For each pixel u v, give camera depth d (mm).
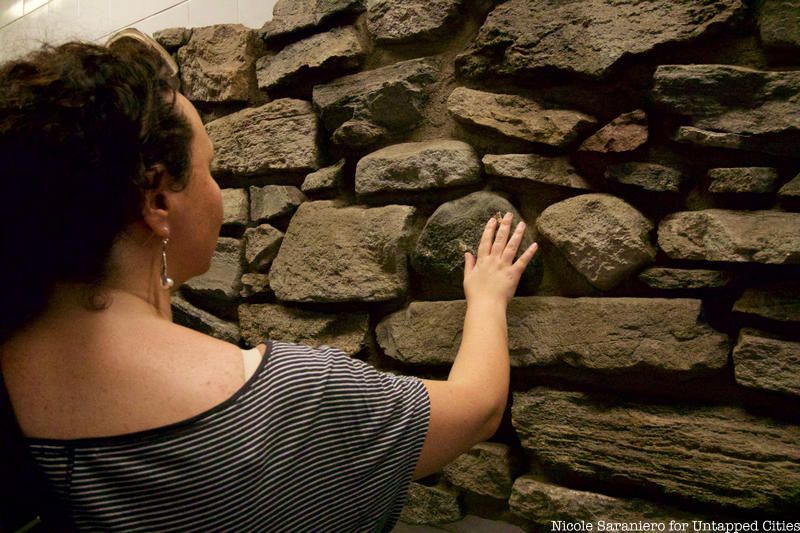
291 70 1386
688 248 969
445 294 1204
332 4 1325
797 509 896
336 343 1312
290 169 1400
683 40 962
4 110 488
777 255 889
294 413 530
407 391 617
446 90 1220
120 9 2125
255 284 1443
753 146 939
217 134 1537
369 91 1266
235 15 1779
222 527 496
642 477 1000
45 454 494
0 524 529
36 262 505
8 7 2527
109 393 504
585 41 1033
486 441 1179
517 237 1030
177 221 586
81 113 480
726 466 939
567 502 1055
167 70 570
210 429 498
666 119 1013
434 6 1191
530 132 1085
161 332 542
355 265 1257
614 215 1020
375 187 1249
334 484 548
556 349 1073
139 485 487
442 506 1210
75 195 479
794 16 898
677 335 975
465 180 1150
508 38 1100
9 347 537
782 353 897
